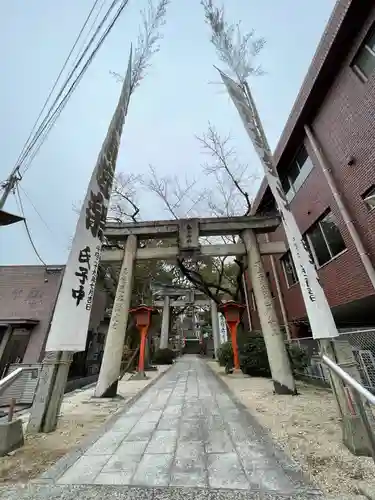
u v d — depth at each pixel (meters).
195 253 8.23
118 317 7.40
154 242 14.12
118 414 4.76
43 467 2.65
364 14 5.88
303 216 9.09
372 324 9.88
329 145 7.38
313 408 4.69
